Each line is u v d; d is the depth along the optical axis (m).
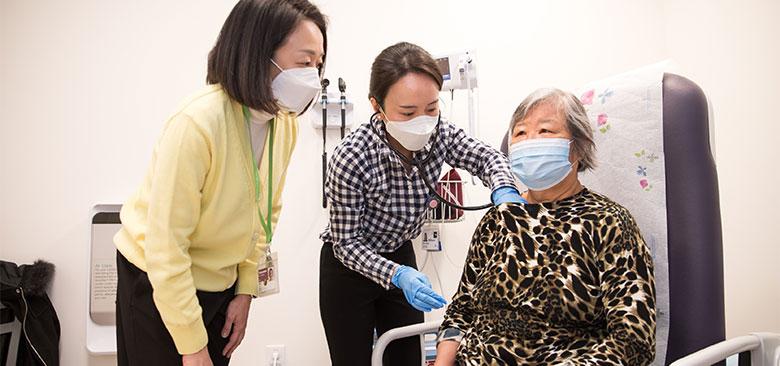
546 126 1.06
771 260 1.81
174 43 2.21
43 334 1.99
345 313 1.47
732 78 1.99
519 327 0.99
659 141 1.12
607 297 0.92
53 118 2.14
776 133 1.78
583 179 1.27
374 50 2.29
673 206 1.08
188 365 0.98
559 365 0.86
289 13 1.03
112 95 2.17
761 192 1.85
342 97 2.16
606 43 2.39
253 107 1.03
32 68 2.13
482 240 1.12
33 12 2.14
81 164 2.14
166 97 2.20
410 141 1.27
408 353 1.46
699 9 2.18
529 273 1.00
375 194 1.36
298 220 2.21
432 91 1.23
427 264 2.24
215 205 1.04
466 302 1.12
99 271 2.10
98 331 2.08
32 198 2.12
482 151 1.44
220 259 1.12
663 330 1.07
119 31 2.18
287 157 1.37
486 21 2.35
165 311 0.95
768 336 0.98
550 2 2.38
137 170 2.17
